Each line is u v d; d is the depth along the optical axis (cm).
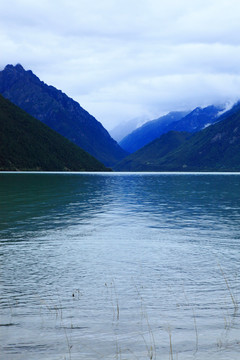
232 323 1021
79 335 953
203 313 1094
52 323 1025
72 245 2072
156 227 2722
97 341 923
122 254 1859
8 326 1004
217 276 1472
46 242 2158
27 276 1469
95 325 1014
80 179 13062
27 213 3497
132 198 5294
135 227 2720
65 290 1302
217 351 867
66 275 1487
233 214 3509
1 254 1848
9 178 12575
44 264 1653
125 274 1502
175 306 1151
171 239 2264
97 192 6456
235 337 938
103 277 1459
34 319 1052
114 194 6034
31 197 5197
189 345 898
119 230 2589
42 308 1133
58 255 1831
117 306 1149
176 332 970
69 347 890
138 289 1313
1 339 928
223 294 1257
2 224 2828
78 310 1118
